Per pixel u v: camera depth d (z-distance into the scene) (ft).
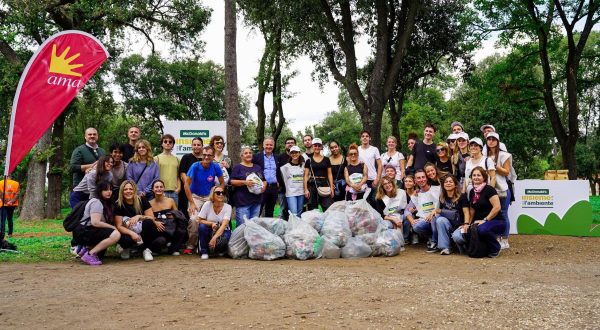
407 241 35.04
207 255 28.81
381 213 34.53
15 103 29.50
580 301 17.12
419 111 149.18
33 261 27.55
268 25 68.85
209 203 29.53
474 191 29.81
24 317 15.60
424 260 28.12
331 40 72.49
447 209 31.63
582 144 164.25
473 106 142.00
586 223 39.09
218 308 16.52
